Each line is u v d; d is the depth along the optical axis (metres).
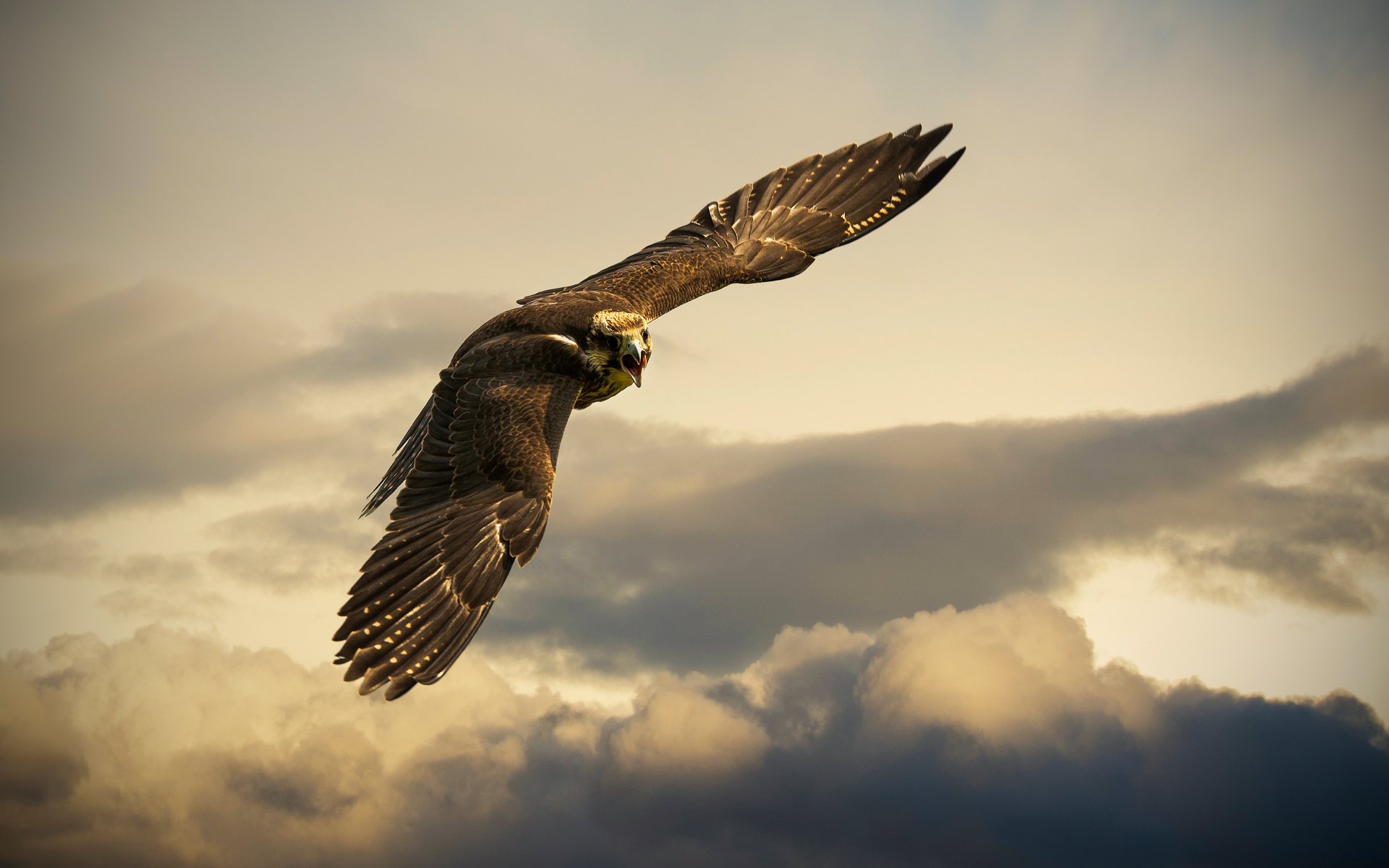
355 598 9.17
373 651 8.92
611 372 11.36
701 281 13.22
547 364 10.99
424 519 9.77
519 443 10.13
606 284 12.73
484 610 9.29
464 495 9.93
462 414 10.47
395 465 11.31
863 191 14.66
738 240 14.18
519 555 9.53
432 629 9.09
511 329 11.43
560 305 11.66
